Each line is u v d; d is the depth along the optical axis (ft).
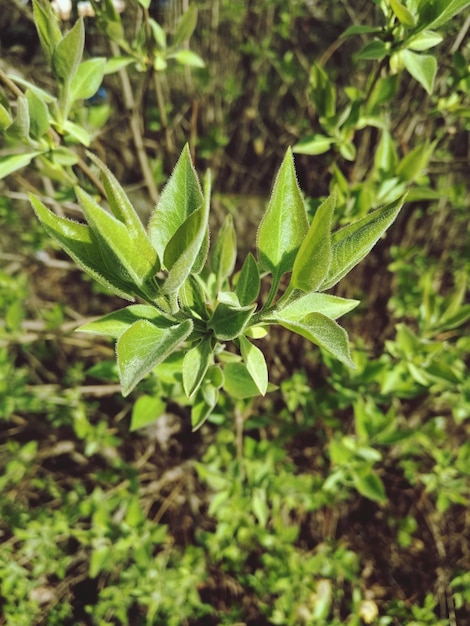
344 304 0.47
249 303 0.54
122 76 1.04
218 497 1.19
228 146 2.21
